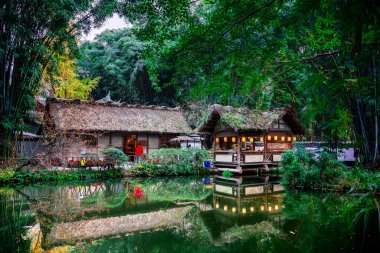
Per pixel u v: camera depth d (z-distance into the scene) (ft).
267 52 10.23
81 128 63.52
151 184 45.83
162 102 114.93
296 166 37.40
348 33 5.43
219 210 26.81
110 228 20.95
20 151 52.13
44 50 44.96
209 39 10.44
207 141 93.20
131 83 112.06
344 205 26.55
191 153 59.77
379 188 29.76
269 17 9.62
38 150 67.77
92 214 25.16
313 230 19.30
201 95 11.02
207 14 11.13
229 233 19.69
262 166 60.44
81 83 94.48
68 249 16.46
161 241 18.15
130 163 67.00
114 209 27.25
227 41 10.43
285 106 56.44
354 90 7.86
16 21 42.65
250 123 54.90
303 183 36.91
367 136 33.09
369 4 4.67
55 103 67.87
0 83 43.91
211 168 61.31
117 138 72.28
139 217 24.32
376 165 32.83
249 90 11.05
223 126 60.44
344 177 33.19
